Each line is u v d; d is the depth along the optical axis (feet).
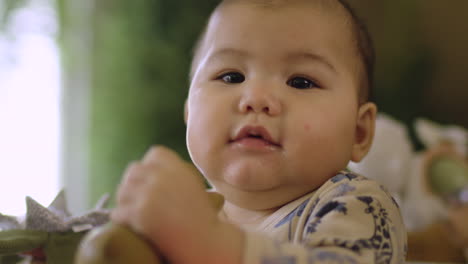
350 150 2.09
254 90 1.94
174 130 8.83
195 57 2.43
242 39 2.07
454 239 3.80
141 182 1.24
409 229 4.04
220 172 1.95
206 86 2.09
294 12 2.09
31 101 9.16
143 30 9.16
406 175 4.19
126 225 1.20
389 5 9.23
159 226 1.19
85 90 9.40
